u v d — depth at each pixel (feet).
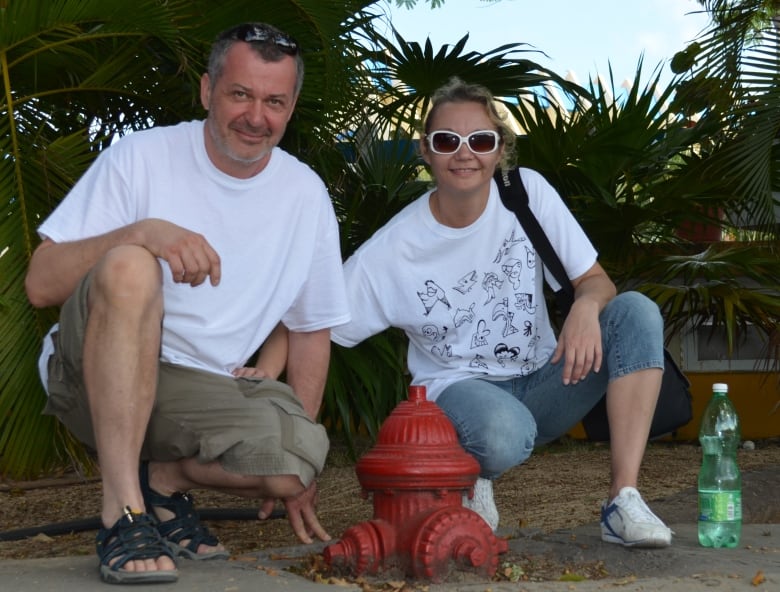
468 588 7.54
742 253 18.54
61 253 7.85
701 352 21.44
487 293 9.62
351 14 15.19
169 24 13.41
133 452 7.43
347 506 13.61
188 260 7.39
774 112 18.81
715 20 21.36
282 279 8.91
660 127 20.12
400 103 18.22
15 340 12.47
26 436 12.53
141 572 7.13
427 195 9.82
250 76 8.12
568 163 19.38
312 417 9.39
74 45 14.56
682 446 20.74
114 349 7.30
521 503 13.50
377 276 9.66
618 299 9.35
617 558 8.89
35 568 7.81
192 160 8.48
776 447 20.31
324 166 16.99
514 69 17.88
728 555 9.02
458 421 9.05
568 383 9.08
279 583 7.33
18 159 13.30
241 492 8.36
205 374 8.34
